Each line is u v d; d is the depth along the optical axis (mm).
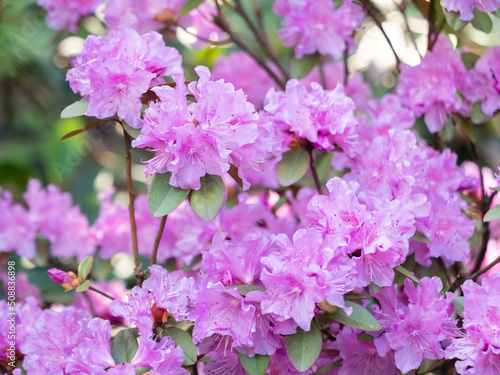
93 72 692
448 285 747
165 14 864
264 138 694
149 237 884
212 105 677
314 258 671
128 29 707
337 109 742
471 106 815
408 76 823
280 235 675
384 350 696
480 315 669
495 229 896
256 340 673
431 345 691
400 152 753
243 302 665
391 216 688
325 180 848
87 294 845
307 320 661
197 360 717
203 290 667
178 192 688
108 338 692
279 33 878
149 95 709
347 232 683
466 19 759
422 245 744
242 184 705
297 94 744
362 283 687
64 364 703
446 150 778
